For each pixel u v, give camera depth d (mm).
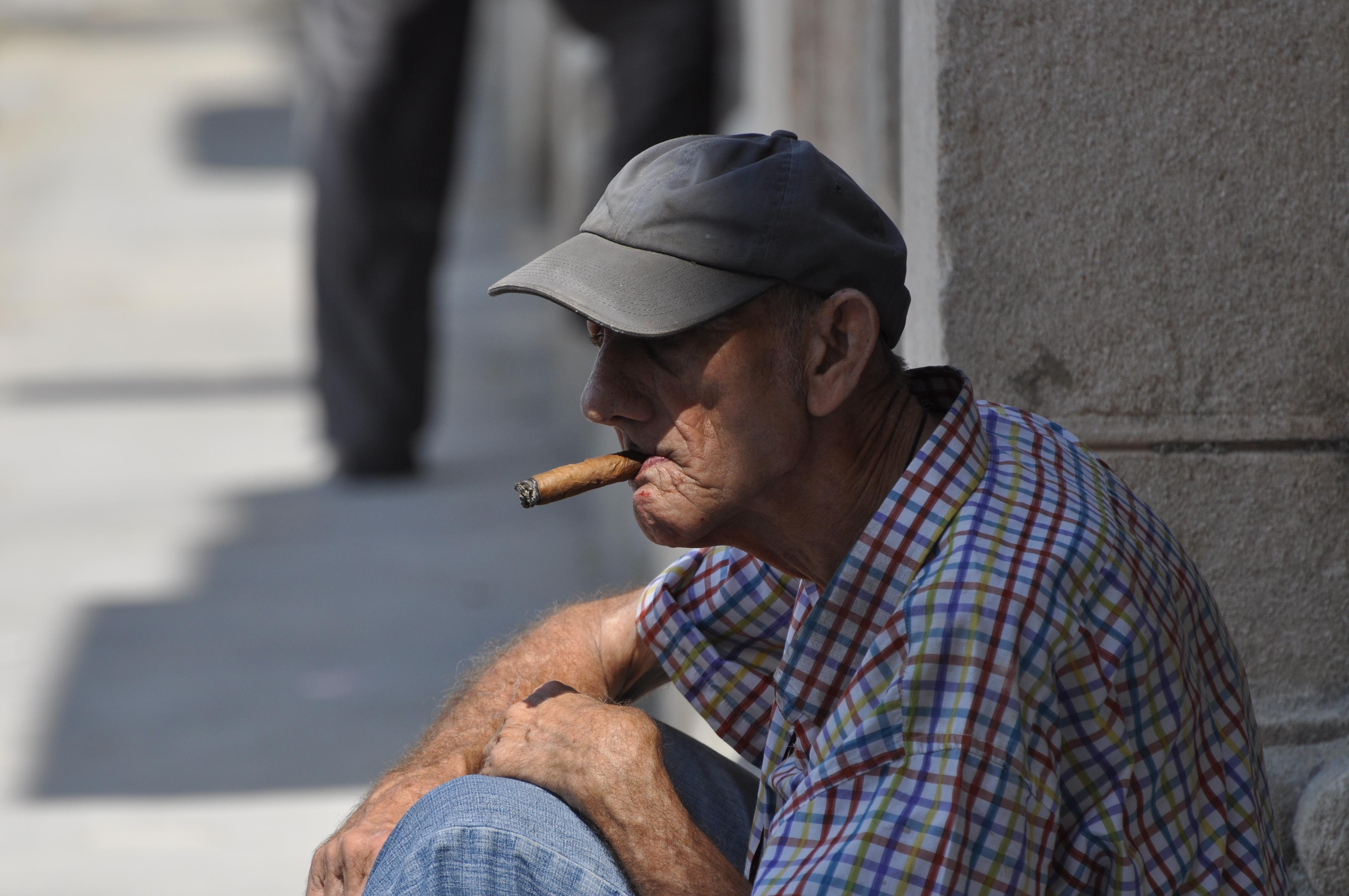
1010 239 7105
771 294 5230
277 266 36969
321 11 21656
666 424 5387
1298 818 7000
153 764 14523
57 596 19438
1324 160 7004
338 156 22219
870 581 5223
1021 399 7223
